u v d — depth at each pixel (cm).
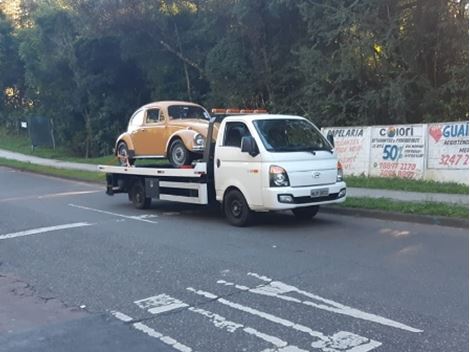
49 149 3850
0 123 5397
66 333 579
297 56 2166
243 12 2166
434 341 512
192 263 838
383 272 744
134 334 569
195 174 1183
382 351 497
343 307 615
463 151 1443
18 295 722
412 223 1086
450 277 707
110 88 3353
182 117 1416
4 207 1518
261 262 825
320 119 2008
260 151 1055
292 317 595
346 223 1118
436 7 1727
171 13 2706
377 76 1878
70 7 3067
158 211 1373
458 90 1753
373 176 1642
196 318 607
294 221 1159
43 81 3650
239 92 2408
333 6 1912
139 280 762
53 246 1001
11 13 4956
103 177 2127
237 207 1113
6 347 547
